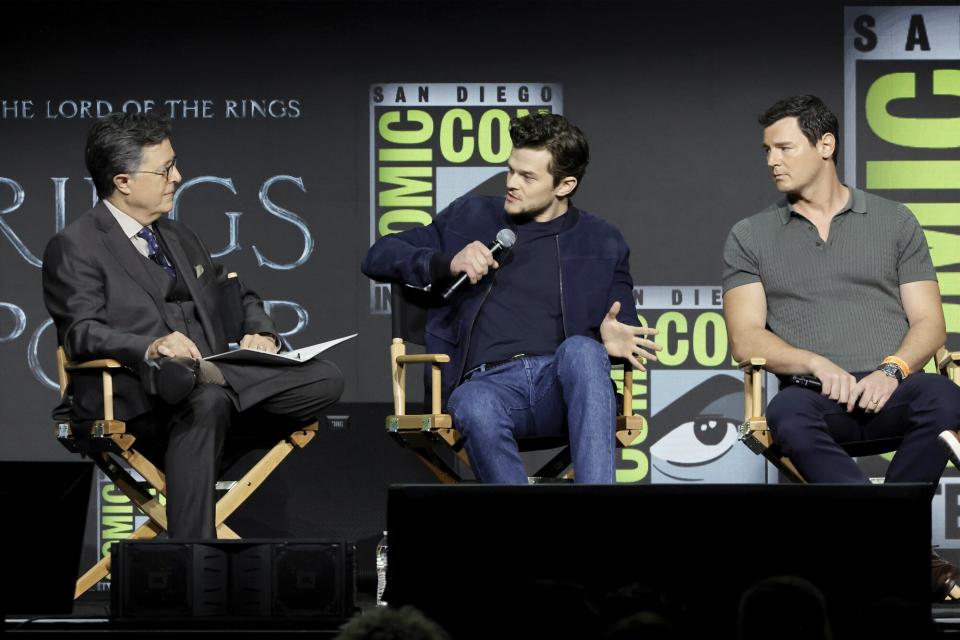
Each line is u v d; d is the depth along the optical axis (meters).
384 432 14.12
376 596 11.02
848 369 10.91
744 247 11.38
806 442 10.12
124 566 7.56
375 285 14.33
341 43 14.39
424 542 6.64
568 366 9.73
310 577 7.57
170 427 10.12
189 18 14.33
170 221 11.66
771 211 11.48
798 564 6.61
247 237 14.30
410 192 14.38
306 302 14.31
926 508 6.64
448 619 6.64
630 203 14.39
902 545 6.63
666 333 14.33
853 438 10.54
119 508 13.80
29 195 14.18
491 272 10.84
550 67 14.45
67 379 10.80
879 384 10.27
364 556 13.84
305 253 14.33
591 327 10.80
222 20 14.34
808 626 6.61
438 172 14.39
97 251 10.91
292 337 14.29
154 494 13.89
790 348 10.70
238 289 11.67
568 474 11.06
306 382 10.77
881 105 14.38
